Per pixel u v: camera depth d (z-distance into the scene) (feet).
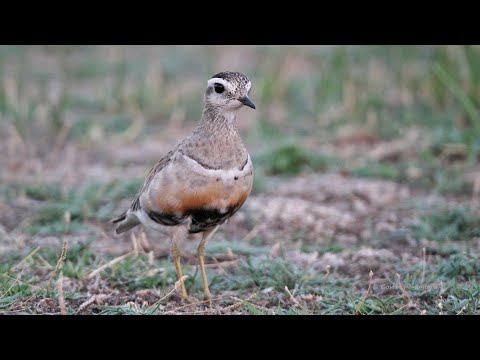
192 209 28.45
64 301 28.73
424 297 28.94
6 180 45.50
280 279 30.68
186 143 28.73
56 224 38.34
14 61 70.33
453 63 55.31
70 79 66.28
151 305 29.09
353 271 32.60
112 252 34.91
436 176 44.01
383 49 66.08
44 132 55.31
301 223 39.06
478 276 30.83
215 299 29.53
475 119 48.16
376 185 44.16
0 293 29.12
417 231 36.88
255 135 53.31
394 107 57.00
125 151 51.65
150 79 63.31
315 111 57.06
